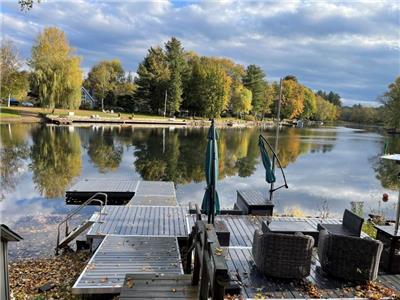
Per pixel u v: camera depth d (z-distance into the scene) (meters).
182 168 16.78
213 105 51.22
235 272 4.43
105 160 18.02
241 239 5.88
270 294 3.91
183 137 30.80
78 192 10.54
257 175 15.98
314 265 4.73
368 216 9.69
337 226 5.66
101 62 60.06
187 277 3.86
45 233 7.53
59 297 4.65
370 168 18.58
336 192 12.96
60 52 35.16
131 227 6.82
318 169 17.95
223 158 20.53
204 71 51.16
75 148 21.23
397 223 4.68
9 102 40.34
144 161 18.28
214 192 4.80
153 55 51.00
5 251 3.14
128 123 42.16
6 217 8.55
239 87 57.47
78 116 38.00
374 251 4.16
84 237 7.22
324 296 3.90
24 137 24.34
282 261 4.20
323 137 37.94
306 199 11.81
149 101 51.06
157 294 3.45
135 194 10.41
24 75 34.28
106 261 5.09
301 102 64.44
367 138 38.28
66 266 5.84
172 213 7.88
